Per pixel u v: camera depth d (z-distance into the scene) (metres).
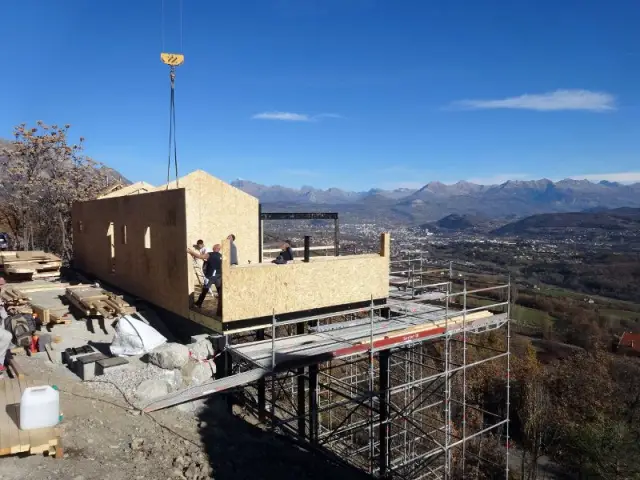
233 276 10.45
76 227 19.59
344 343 10.95
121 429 7.96
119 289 15.57
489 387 33.09
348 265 12.51
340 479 10.12
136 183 19.12
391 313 13.84
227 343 10.62
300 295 11.60
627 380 33.41
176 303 12.13
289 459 10.05
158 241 12.87
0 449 6.06
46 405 6.46
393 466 14.12
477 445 24.36
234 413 11.83
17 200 28.19
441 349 28.69
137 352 10.13
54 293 15.01
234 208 14.73
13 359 9.30
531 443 26.08
